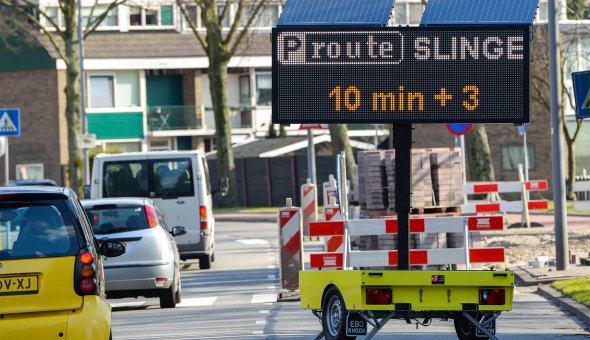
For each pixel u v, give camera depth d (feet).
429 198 187.93
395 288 109.91
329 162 502.79
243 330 135.95
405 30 119.55
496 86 119.85
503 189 287.69
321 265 166.20
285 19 119.34
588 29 483.10
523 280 178.50
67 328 93.81
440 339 124.26
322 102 119.14
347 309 112.27
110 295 168.14
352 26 119.44
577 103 147.23
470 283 110.22
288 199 179.83
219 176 497.05
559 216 187.11
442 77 119.55
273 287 191.83
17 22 494.18
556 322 136.56
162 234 171.01
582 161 528.63
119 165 235.20
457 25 119.75
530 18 120.06
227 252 278.05
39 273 94.79
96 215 171.12
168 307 170.19
